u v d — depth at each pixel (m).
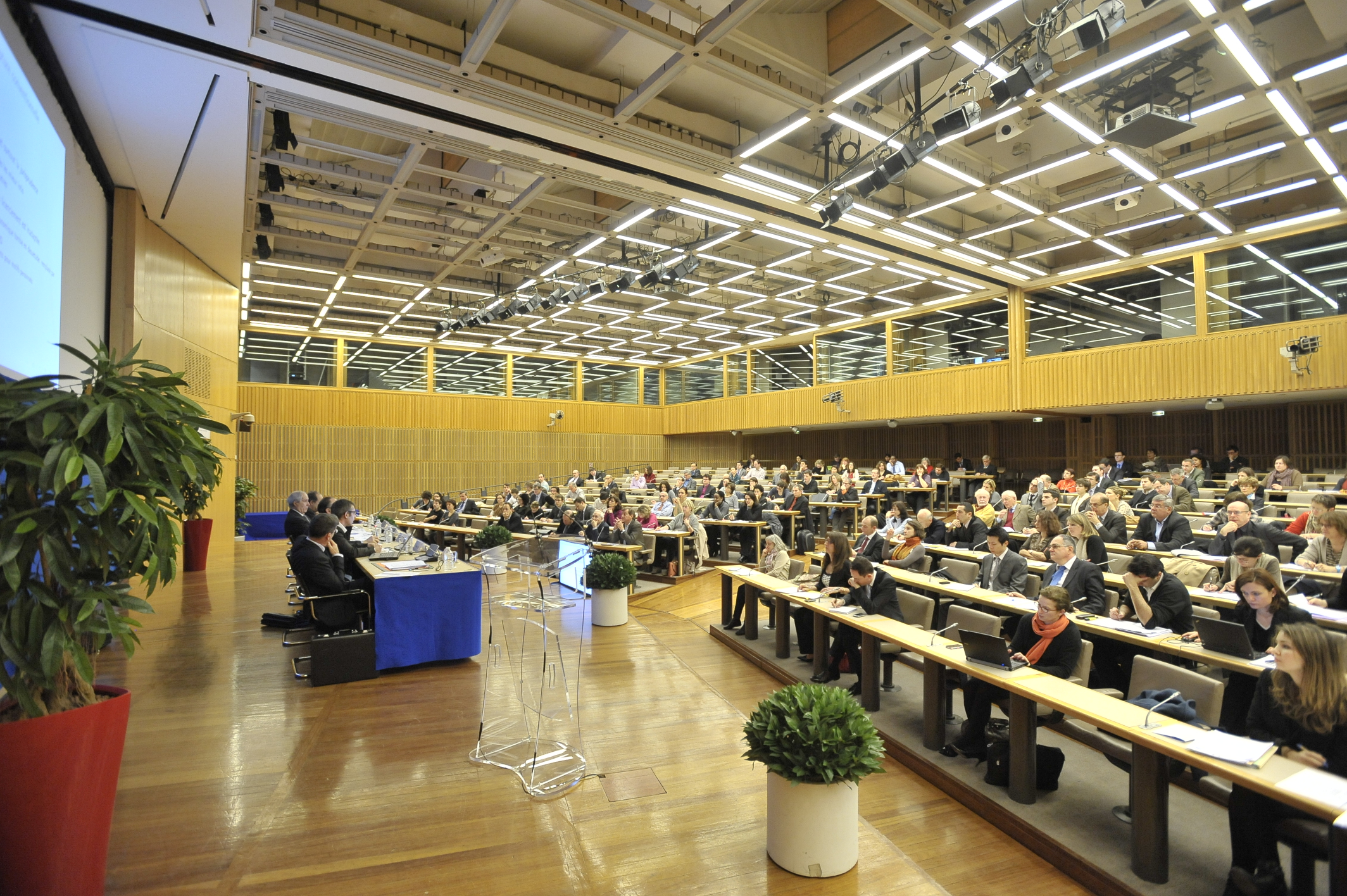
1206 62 7.80
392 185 9.09
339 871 3.12
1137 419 16.75
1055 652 4.33
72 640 2.50
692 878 3.14
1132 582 5.02
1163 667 3.78
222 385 12.37
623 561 8.27
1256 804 2.88
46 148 4.79
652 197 9.43
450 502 14.82
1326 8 6.75
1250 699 4.41
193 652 6.53
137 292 8.17
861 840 3.54
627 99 7.12
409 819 3.60
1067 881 3.21
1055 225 11.19
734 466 26.41
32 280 4.41
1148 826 3.03
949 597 6.79
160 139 6.87
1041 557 7.22
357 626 6.30
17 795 2.36
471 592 6.41
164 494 2.72
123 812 3.59
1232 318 12.23
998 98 6.50
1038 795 3.88
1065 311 14.55
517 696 5.53
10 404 2.50
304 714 5.03
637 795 3.92
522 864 3.22
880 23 6.88
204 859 3.18
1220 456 15.53
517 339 21.58
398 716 5.01
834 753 3.16
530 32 7.14
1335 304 11.13
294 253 12.62
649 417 26.69
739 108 8.42
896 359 18.28
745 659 6.85
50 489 2.48
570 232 11.60
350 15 6.09
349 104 6.64
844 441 23.44
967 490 16.84
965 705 4.46
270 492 19.73
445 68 6.29
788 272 15.14
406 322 18.98
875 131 7.80
